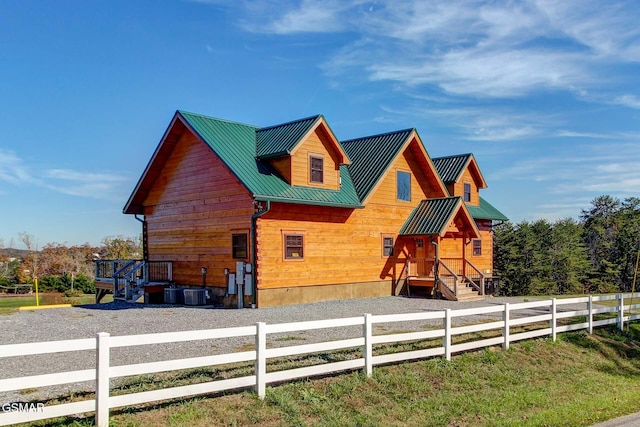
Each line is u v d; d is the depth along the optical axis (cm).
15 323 1600
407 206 2620
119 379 927
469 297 2400
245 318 1675
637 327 1817
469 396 1055
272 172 2114
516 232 4112
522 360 1330
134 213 2488
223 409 837
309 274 2131
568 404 1062
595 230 5000
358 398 963
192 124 2122
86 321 1638
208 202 2164
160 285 2294
